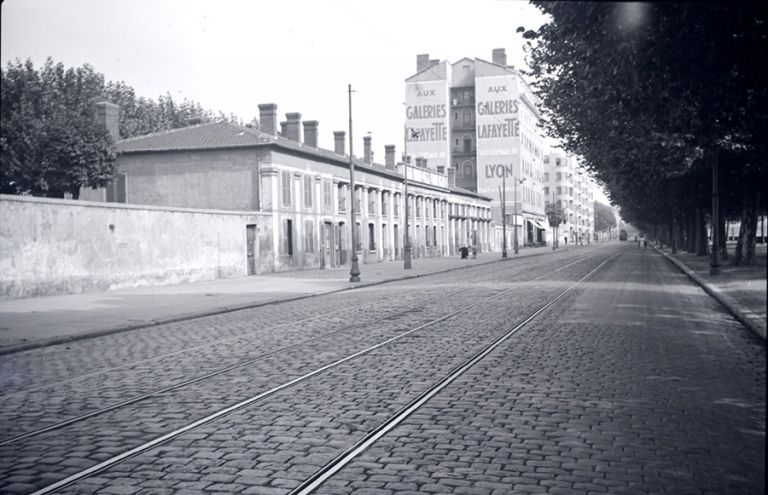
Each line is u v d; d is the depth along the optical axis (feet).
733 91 30.35
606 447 19.22
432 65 329.11
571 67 47.88
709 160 90.02
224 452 19.17
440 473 17.19
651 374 29.50
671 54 27.25
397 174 197.26
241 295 80.23
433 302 65.77
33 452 19.56
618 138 69.62
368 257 176.55
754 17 26.17
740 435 20.39
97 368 34.22
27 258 77.92
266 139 131.23
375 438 20.29
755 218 105.60
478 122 325.42
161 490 16.26
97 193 137.59
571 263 153.38
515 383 27.84
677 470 17.34
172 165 133.80
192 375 31.14
